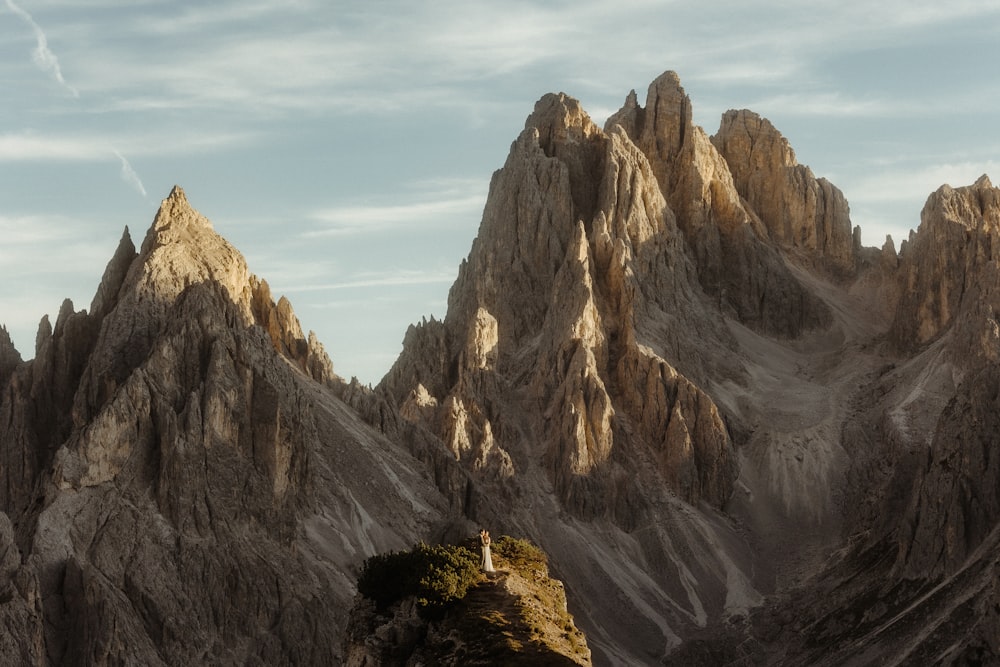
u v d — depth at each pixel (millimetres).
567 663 101250
